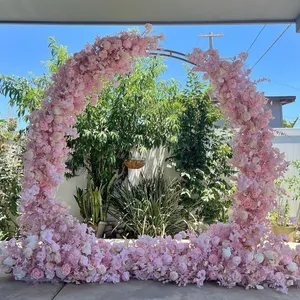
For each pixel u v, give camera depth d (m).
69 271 1.98
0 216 4.10
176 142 4.71
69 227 2.12
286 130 4.99
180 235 2.25
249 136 2.11
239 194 2.11
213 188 4.62
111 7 2.33
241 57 2.15
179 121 4.79
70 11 2.38
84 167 4.83
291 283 2.01
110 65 2.20
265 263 2.03
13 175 4.20
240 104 2.12
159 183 4.78
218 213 4.56
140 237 2.25
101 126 4.61
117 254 2.15
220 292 1.92
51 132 2.14
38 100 4.42
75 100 2.20
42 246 2.03
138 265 2.12
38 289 1.94
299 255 2.11
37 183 2.12
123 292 1.90
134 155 4.97
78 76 2.18
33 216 2.11
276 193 2.13
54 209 2.14
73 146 4.58
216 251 2.09
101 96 4.56
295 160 4.94
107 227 4.73
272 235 2.11
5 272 2.09
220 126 5.16
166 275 2.08
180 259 2.07
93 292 1.90
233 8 2.35
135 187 4.83
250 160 2.11
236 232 2.07
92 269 2.02
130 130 4.71
